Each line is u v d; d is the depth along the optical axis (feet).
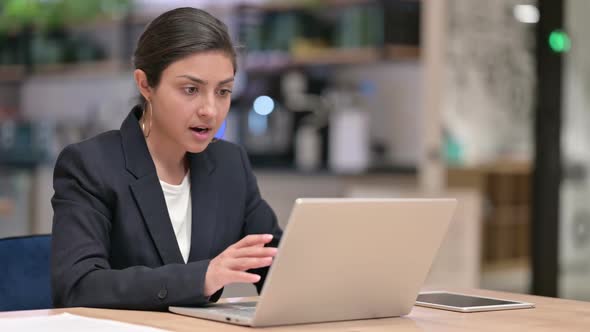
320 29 22.59
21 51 27.37
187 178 7.46
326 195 19.92
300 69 23.34
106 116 26.22
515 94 17.78
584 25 17.66
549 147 17.75
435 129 18.25
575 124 17.62
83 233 6.55
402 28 21.09
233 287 9.52
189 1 24.13
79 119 27.02
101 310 5.99
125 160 6.95
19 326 5.14
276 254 5.32
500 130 17.84
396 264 5.94
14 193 23.65
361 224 5.59
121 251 6.83
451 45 17.97
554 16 17.66
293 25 22.56
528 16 17.78
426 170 18.38
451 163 18.12
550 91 17.72
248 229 7.91
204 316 5.74
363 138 21.42
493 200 17.92
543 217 17.81
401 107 22.02
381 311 6.08
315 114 22.75
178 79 6.61
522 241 17.97
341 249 5.57
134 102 7.36
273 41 22.88
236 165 7.79
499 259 18.01
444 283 17.81
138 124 7.13
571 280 17.54
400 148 22.08
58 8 26.32
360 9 21.57
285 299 5.48
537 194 17.81
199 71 6.58
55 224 6.66
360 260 5.72
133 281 6.07
